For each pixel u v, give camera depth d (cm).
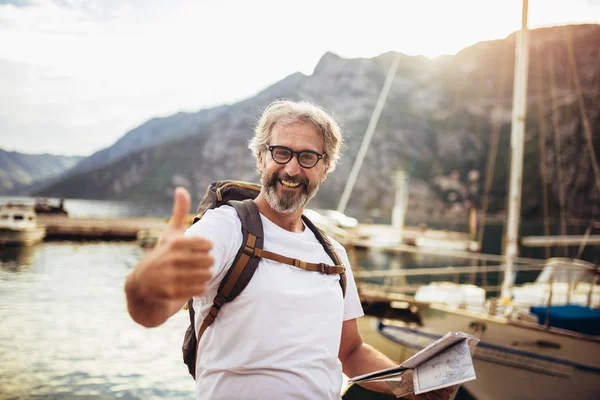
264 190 153
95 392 730
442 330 626
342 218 3391
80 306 1273
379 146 13712
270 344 133
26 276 1755
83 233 3234
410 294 1005
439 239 3256
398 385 158
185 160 16500
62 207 4119
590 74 9781
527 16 864
